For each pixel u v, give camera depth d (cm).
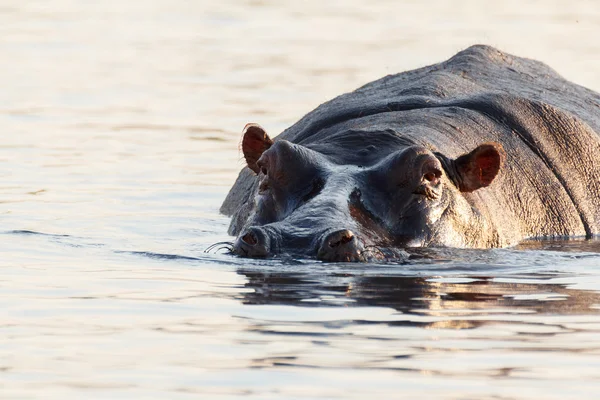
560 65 10300
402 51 11644
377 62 10944
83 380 2583
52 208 5325
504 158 4359
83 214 5212
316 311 3166
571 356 2767
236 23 13988
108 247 4328
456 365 2684
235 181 5741
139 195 5834
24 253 4159
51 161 6688
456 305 3281
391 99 5175
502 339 2917
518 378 2600
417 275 3675
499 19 14475
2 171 6328
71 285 3559
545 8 15775
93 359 2742
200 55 11481
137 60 11106
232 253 4025
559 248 4488
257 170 4656
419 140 4456
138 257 4078
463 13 15125
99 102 8844
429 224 4084
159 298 3350
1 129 7688
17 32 12762
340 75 10144
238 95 9169
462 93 5303
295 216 3856
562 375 2620
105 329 3009
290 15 14775
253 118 8156
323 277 3572
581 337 2941
